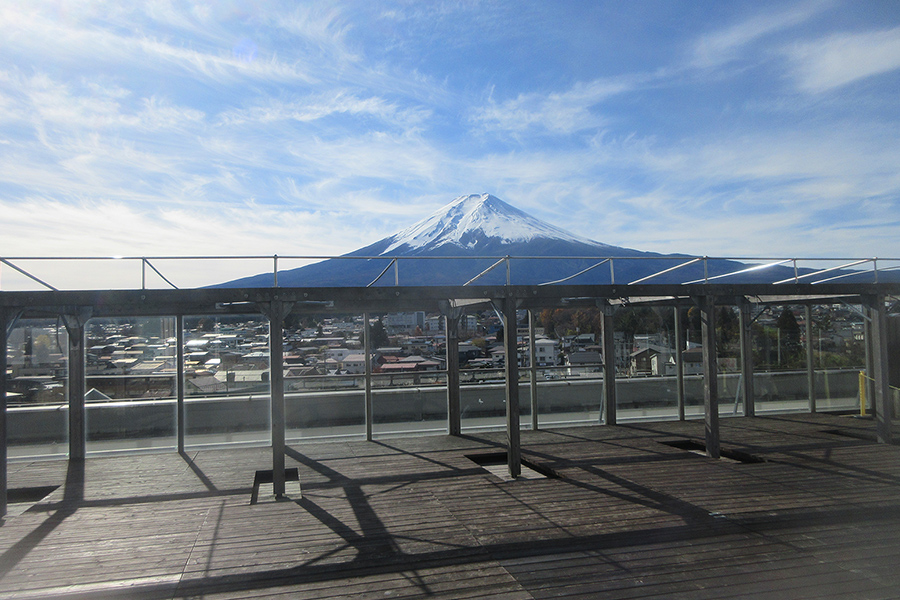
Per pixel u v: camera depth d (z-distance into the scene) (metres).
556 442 10.12
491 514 6.45
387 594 4.55
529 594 4.52
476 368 11.52
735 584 4.67
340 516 6.46
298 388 10.74
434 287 8.10
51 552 5.52
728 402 12.84
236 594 4.59
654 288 8.95
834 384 13.26
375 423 10.98
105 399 9.93
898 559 5.16
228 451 9.88
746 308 12.63
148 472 8.51
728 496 6.98
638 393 12.34
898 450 9.25
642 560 5.17
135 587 4.74
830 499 6.83
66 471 8.62
